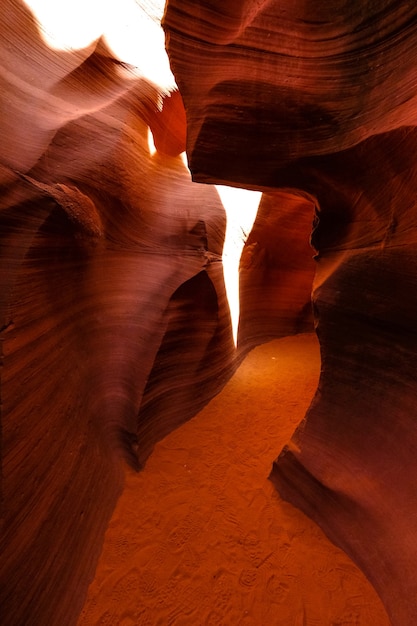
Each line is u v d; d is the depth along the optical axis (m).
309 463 4.57
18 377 3.45
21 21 4.40
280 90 3.61
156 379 6.02
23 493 3.31
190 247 6.99
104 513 4.67
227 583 3.99
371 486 3.79
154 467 5.71
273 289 10.80
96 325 5.30
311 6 3.14
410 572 3.28
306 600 3.76
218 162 4.37
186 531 4.62
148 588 3.98
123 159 5.55
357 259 3.74
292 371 8.84
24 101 4.16
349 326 3.94
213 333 7.37
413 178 2.99
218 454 5.99
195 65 3.89
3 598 2.89
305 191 4.35
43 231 3.91
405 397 3.46
